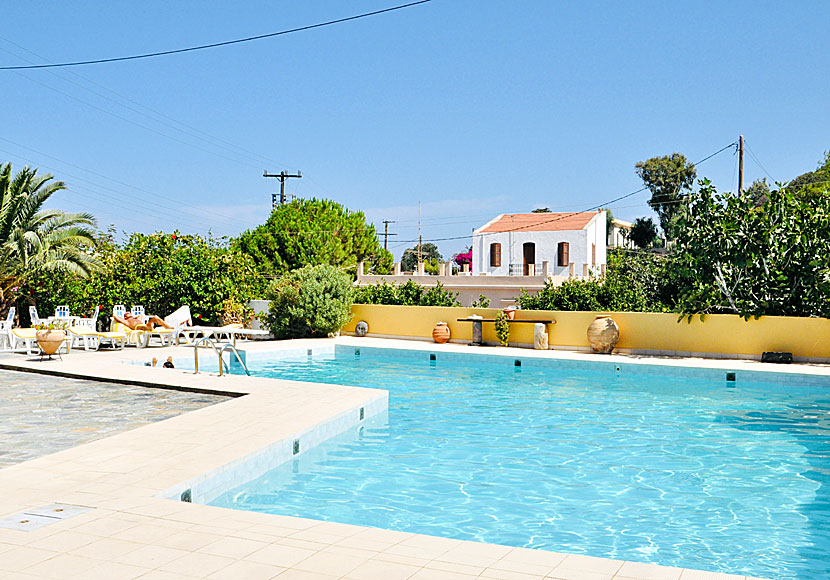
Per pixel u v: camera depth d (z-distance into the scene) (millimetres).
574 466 8188
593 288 20516
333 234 44031
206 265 23188
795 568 5328
